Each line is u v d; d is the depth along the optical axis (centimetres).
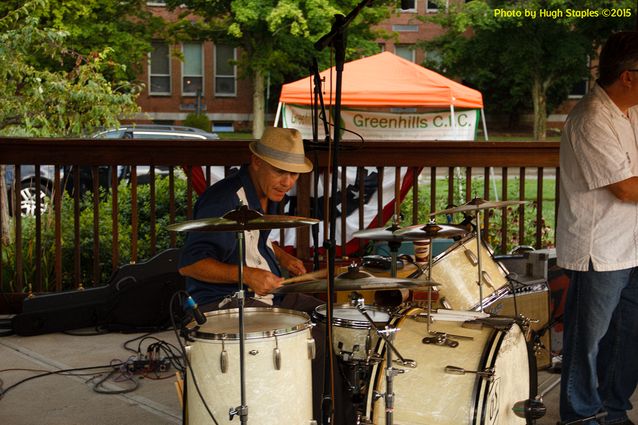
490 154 616
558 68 2828
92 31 1694
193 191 733
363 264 470
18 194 604
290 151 345
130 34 1944
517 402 321
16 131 789
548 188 1744
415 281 304
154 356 483
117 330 561
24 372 471
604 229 353
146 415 405
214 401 281
